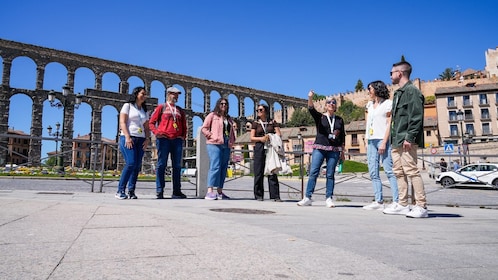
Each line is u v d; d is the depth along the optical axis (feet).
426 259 8.02
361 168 147.95
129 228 10.67
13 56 182.60
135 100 23.75
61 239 8.96
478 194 48.34
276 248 8.57
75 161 110.73
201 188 27.48
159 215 13.60
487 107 220.84
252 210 17.60
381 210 20.71
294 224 12.99
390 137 18.56
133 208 15.58
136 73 223.51
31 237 9.11
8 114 177.06
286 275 6.38
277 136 25.54
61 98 190.19
